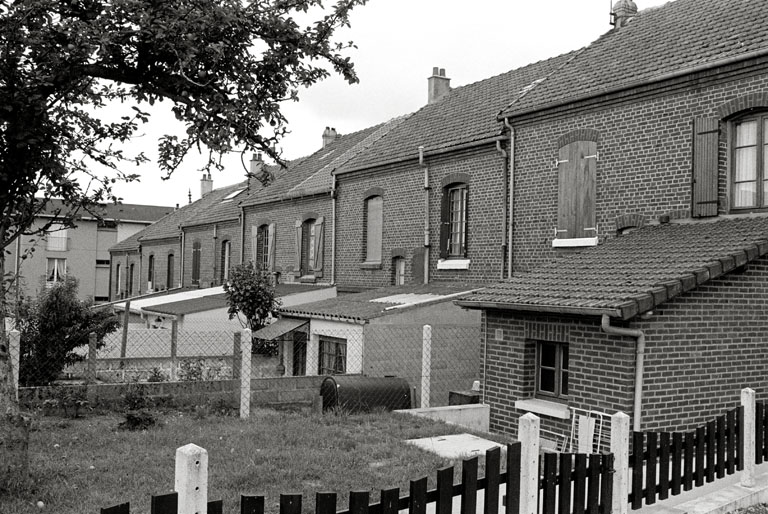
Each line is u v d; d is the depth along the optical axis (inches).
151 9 260.5
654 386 373.1
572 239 554.9
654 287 362.6
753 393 285.4
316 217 951.0
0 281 274.1
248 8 290.2
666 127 491.8
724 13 548.1
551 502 208.4
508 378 452.4
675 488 252.7
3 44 251.6
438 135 749.3
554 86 605.3
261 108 299.6
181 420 419.8
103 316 589.0
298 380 507.8
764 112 443.2
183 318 892.6
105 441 353.4
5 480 260.8
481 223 656.4
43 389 426.9
